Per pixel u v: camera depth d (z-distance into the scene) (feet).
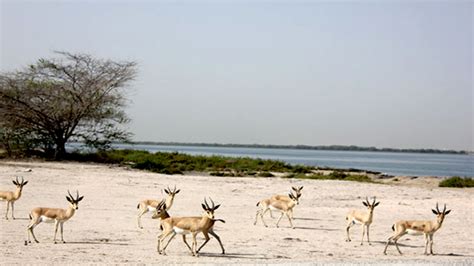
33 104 213.66
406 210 112.27
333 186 149.79
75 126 221.87
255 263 60.39
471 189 155.94
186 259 63.21
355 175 208.95
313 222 95.61
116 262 59.77
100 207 102.68
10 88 213.05
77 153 231.91
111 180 147.64
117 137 229.86
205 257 65.16
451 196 136.15
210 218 66.85
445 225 96.12
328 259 65.10
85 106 217.77
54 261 59.11
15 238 71.87
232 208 109.19
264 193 132.67
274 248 72.08
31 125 216.95
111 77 223.51
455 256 70.28
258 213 93.15
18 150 219.20
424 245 78.02
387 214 106.83
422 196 135.23
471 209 115.55
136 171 184.44
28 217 88.43
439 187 166.71
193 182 149.89
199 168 219.00
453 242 80.79
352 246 75.61
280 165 248.52
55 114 214.28
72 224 83.97
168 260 62.18
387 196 133.39
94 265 57.67
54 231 77.97
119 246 69.62
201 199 120.16
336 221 97.35
